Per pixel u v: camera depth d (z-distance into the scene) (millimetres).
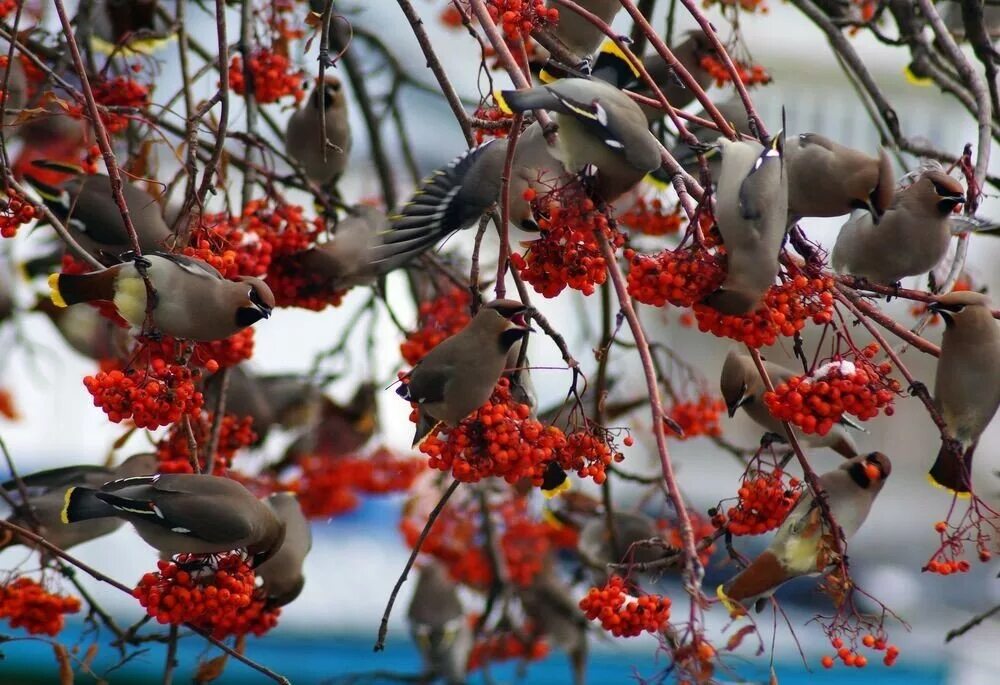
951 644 20969
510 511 14336
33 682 17906
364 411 14109
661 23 19922
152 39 11461
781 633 19953
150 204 9508
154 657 18188
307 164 12523
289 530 9883
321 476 13906
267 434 13117
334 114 12359
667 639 6922
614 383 13031
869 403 7348
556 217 7199
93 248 9742
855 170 7758
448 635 15164
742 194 6871
